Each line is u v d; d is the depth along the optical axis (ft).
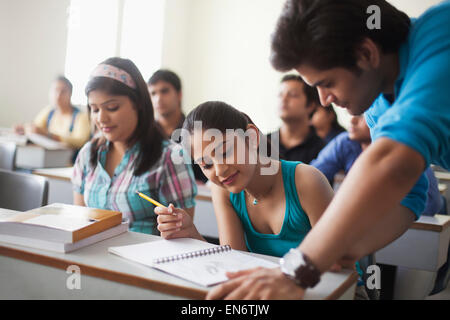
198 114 3.30
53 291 2.95
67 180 7.96
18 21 14.79
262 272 2.46
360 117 7.33
